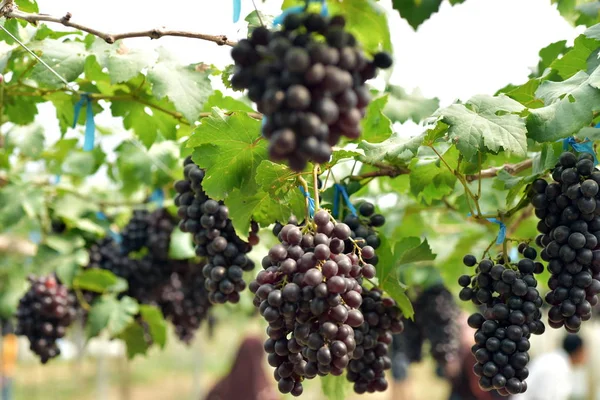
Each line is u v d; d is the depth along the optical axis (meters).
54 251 1.43
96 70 1.13
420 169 1.11
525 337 0.88
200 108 1.02
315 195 0.87
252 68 0.64
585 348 2.98
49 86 1.05
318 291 0.78
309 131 0.60
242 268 1.01
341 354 0.78
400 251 1.04
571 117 0.88
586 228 0.87
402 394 4.01
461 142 0.88
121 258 1.46
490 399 2.78
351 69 0.64
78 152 1.63
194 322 1.50
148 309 1.41
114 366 6.80
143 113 1.19
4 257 1.67
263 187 0.93
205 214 0.99
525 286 0.88
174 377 7.37
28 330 1.36
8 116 1.25
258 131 0.94
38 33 1.09
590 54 0.94
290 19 0.63
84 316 1.49
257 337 3.40
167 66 1.03
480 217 1.00
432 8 0.98
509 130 0.88
